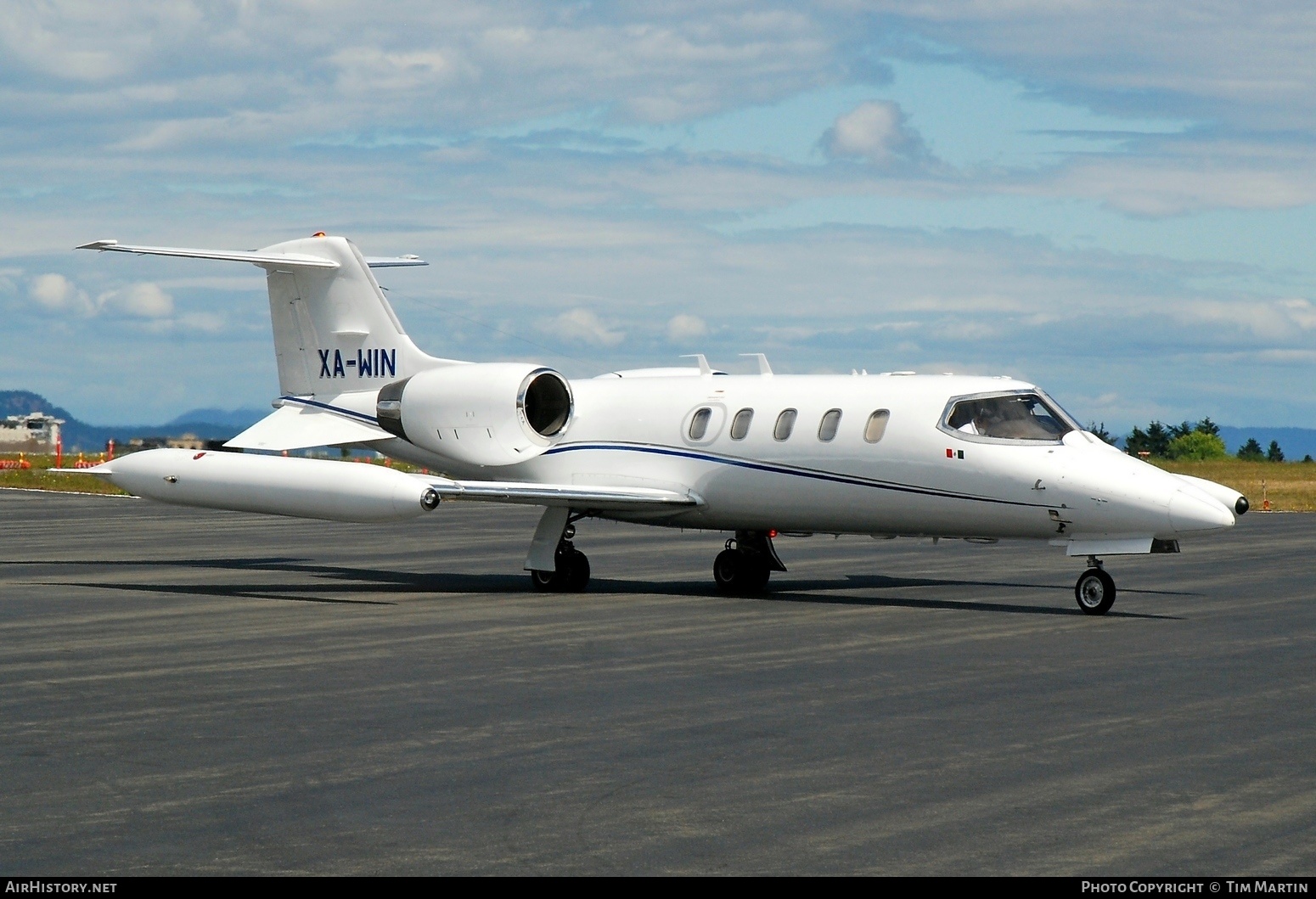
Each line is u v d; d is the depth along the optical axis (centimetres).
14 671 3222
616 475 5134
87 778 2219
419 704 2827
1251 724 2638
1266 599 4728
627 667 3284
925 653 3516
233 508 4841
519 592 4962
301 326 5803
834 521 4772
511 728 2598
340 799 2100
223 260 5334
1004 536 4497
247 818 2003
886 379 4766
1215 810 2041
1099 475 4238
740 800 2095
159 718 2681
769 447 4816
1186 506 4109
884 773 2255
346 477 4656
